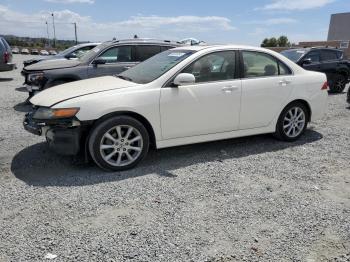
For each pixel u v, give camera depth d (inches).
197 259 116.0
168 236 128.3
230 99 214.1
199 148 230.5
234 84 215.5
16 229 131.2
